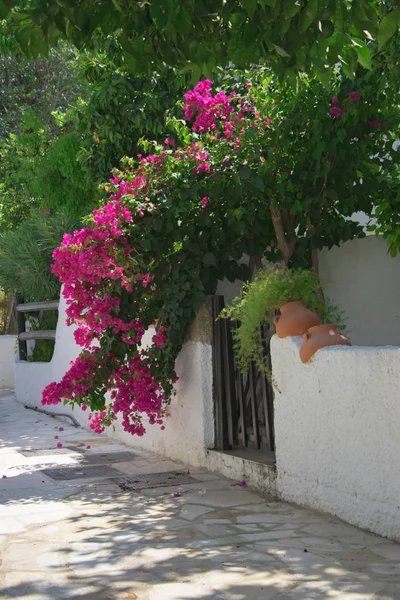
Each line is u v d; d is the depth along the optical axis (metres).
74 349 12.02
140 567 4.67
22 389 15.11
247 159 7.43
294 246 7.98
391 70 6.30
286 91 7.48
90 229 7.43
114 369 8.09
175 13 3.84
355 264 8.70
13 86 21.36
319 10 3.88
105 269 7.34
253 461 6.80
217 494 6.62
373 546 4.94
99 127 10.34
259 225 7.97
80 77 10.79
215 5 3.88
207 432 7.69
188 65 4.51
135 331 7.95
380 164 7.77
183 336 7.85
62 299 12.70
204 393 7.70
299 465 6.09
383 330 8.41
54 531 5.58
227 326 7.53
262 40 4.01
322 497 5.81
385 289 8.39
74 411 11.92
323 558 4.71
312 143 7.39
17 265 14.11
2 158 18.55
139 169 7.62
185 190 7.34
